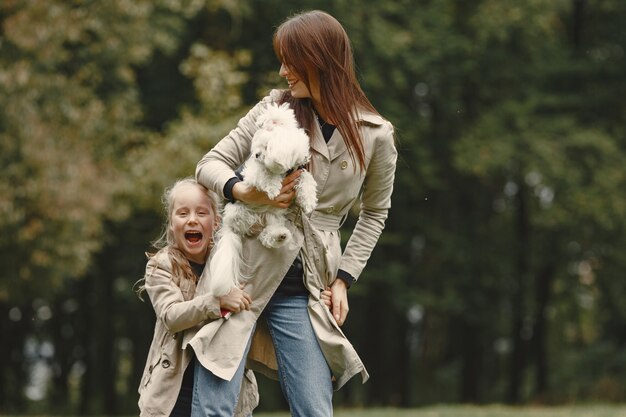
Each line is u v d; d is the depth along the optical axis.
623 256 26.05
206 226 4.80
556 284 30.53
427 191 25.59
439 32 23.16
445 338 33.50
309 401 4.48
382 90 22.55
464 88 25.53
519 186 26.64
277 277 4.48
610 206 23.38
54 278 18.16
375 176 4.76
